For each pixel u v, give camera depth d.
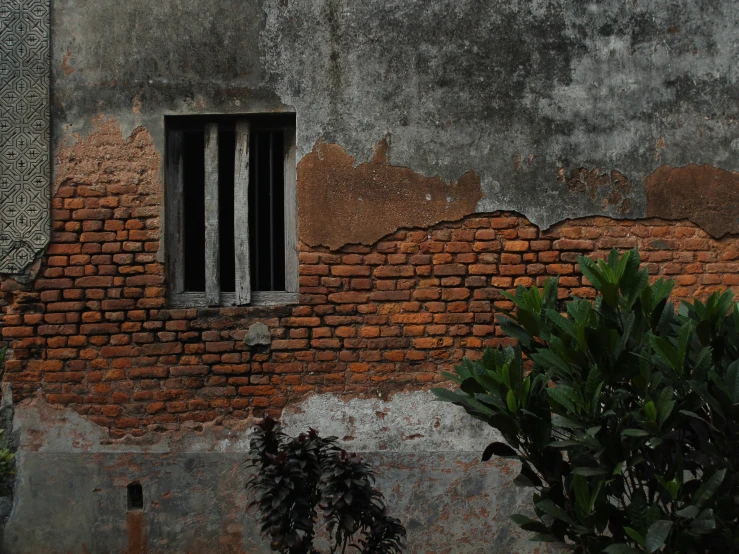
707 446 3.07
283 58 5.05
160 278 5.04
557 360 3.22
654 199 4.99
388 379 4.98
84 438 4.99
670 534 2.97
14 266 5.04
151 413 5.00
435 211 5.02
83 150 5.07
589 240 5.00
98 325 5.04
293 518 3.90
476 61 5.02
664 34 5.02
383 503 4.50
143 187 5.05
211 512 4.91
